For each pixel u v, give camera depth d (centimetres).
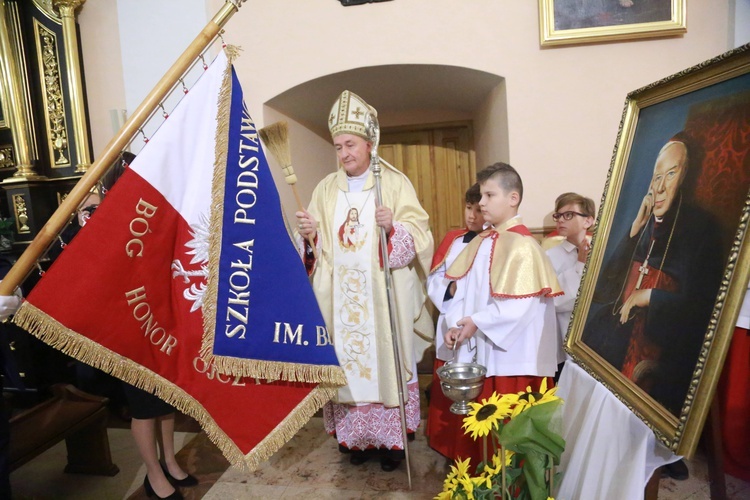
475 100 428
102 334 136
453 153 500
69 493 238
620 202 138
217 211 147
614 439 112
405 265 234
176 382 148
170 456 233
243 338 147
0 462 168
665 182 114
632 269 121
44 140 365
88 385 330
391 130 499
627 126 139
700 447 235
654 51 329
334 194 247
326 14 349
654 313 106
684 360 92
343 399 237
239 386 154
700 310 92
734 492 191
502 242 194
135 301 142
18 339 332
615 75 332
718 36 324
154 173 147
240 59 357
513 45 339
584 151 339
